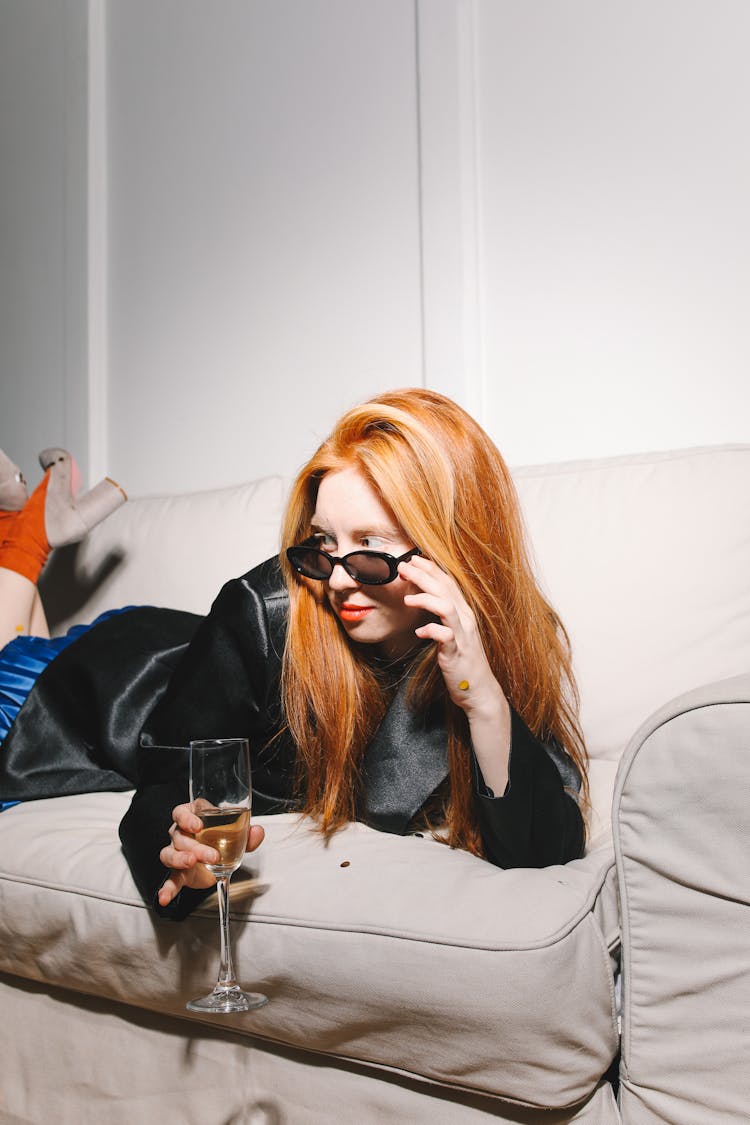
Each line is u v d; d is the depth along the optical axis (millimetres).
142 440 2691
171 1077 1190
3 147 3041
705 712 927
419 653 1258
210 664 1323
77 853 1267
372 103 2250
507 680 1236
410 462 1170
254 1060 1128
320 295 2328
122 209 2760
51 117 2904
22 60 2998
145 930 1135
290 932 1035
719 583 1474
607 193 1910
